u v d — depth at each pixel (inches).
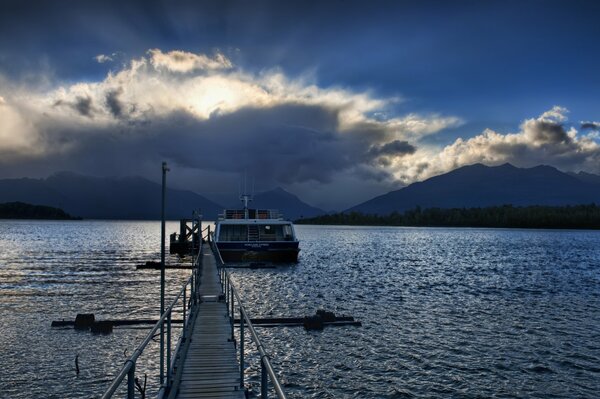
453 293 1551.4
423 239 5620.1
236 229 2135.8
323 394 674.8
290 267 2161.7
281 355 835.4
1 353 818.2
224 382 472.7
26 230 6692.9
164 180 557.3
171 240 2805.1
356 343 911.0
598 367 791.1
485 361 816.3
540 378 740.7
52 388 671.1
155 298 1378.0
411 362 807.7
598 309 1282.0
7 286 1584.6
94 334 940.0
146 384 685.3
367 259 2817.4
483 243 4820.4
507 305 1334.9
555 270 2313.0
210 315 780.0
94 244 3959.2
